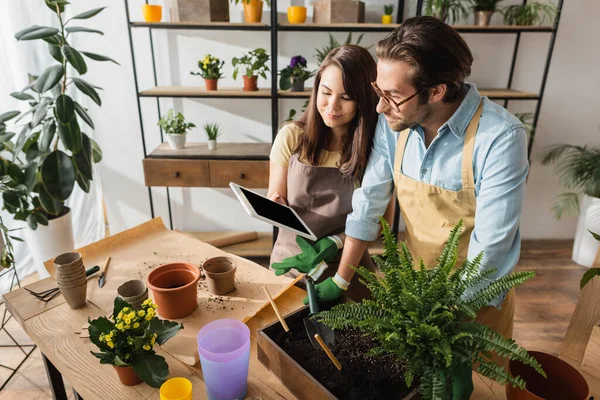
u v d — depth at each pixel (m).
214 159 2.55
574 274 2.73
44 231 2.35
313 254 1.14
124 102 2.79
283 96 2.46
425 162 1.08
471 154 0.99
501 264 0.96
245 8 2.38
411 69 0.86
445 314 0.64
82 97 2.72
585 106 2.89
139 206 3.09
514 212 0.93
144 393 0.81
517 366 0.76
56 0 1.93
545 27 2.43
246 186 2.59
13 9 2.31
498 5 2.69
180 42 2.68
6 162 2.12
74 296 1.03
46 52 2.48
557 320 2.28
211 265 1.13
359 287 1.36
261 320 1.04
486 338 0.64
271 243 3.00
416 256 1.19
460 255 1.10
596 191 2.63
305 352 0.82
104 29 2.61
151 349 0.82
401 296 0.69
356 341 0.83
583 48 2.76
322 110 1.21
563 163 3.00
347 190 1.32
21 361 1.91
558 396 0.76
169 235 1.42
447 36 0.86
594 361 0.92
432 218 1.11
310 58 2.75
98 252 1.30
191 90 2.57
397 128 0.99
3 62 2.36
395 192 1.31
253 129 2.90
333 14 2.34
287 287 1.12
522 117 2.73
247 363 0.78
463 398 0.68
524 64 2.79
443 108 0.99
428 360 0.66
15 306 1.06
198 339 0.79
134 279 1.11
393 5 2.62
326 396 0.70
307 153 1.32
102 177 2.98
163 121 2.64
